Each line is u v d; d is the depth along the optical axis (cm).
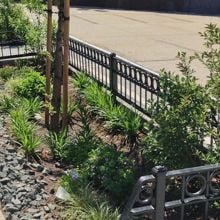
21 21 1100
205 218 343
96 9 2428
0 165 477
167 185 426
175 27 1814
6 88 769
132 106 635
